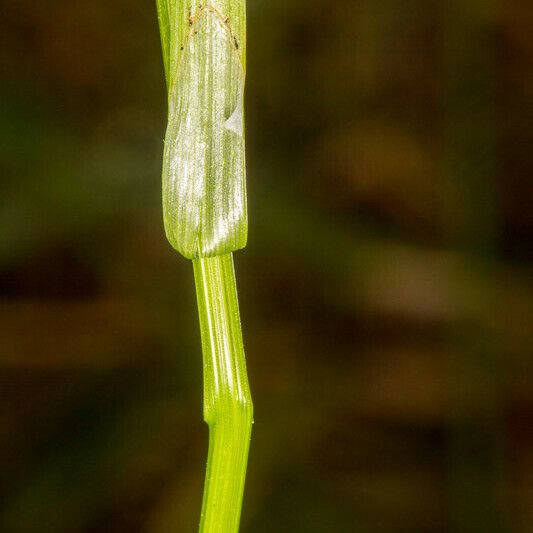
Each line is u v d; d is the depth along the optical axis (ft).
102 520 0.26
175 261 0.32
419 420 0.30
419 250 0.33
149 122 0.35
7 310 0.30
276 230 0.32
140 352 0.30
